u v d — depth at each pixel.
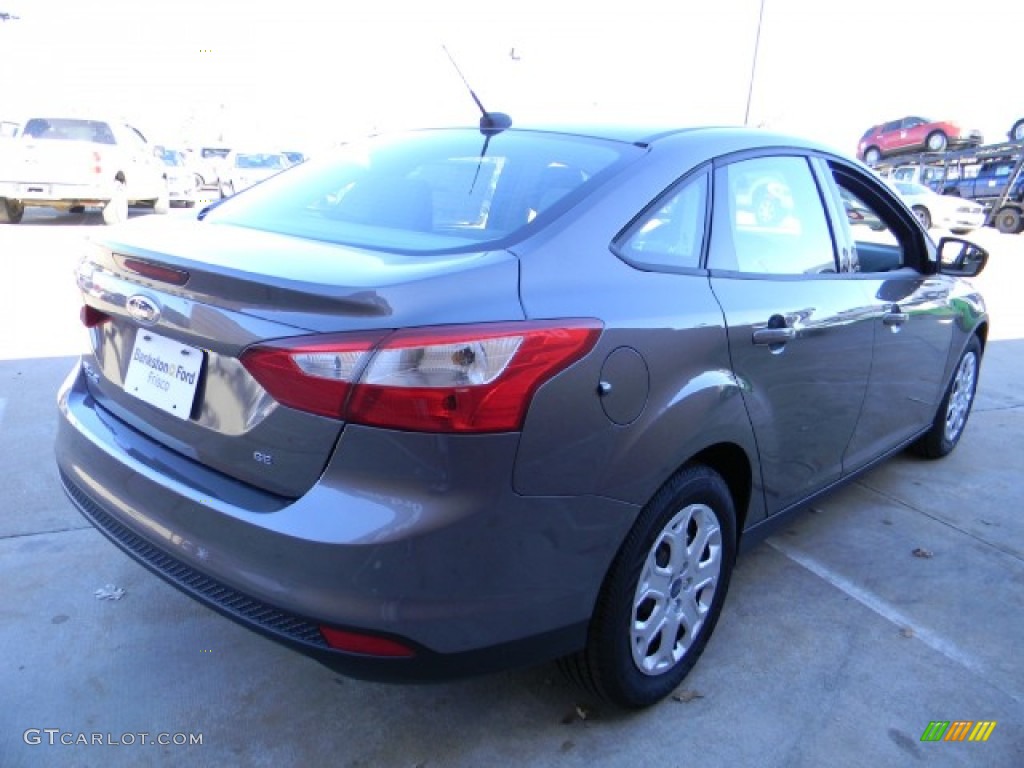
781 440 2.75
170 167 20.41
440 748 2.29
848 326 3.03
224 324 1.92
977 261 3.93
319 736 2.31
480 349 1.77
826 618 3.01
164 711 2.37
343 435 1.78
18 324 6.57
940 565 3.45
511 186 2.39
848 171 3.40
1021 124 23.67
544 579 1.96
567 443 1.92
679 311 2.24
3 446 4.05
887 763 2.32
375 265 1.96
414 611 1.80
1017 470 4.58
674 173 2.45
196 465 2.07
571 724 2.40
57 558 3.10
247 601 1.92
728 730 2.41
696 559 2.48
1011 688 2.67
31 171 13.21
